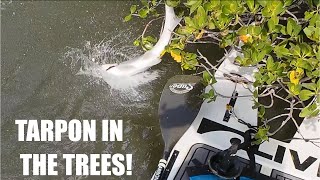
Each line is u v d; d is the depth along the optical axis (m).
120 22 2.94
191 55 2.52
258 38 2.23
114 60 2.91
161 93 2.85
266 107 2.56
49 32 2.93
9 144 2.84
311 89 2.31
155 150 2.81
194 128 2.61
